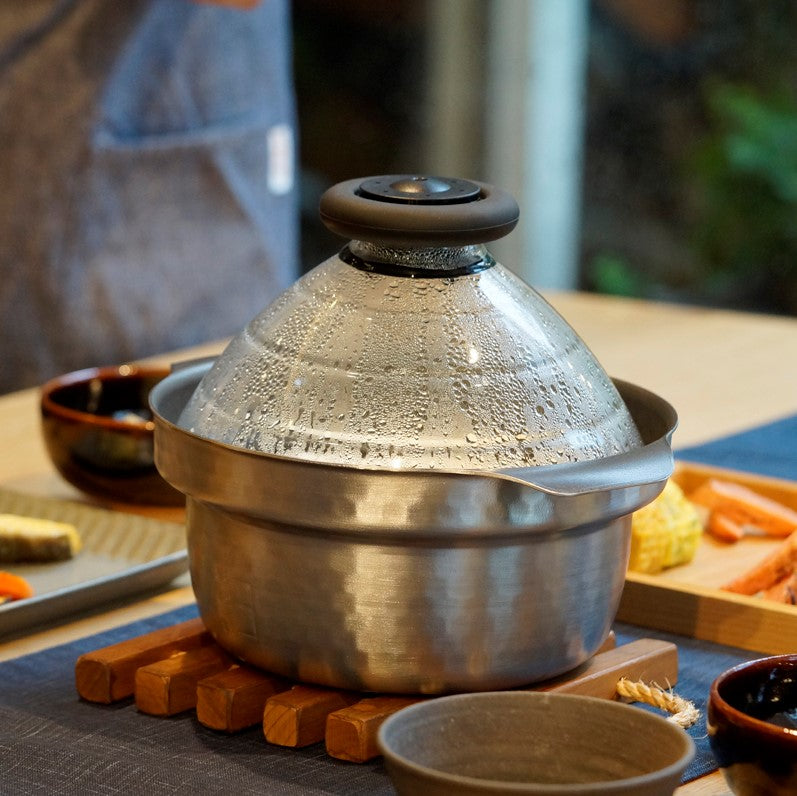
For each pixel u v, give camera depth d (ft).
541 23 12.84
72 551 3.79
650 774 2.15
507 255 13.37
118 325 7.66
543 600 2.70
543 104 13.04
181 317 7.89
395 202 2.77
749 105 14.42
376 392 2.68
